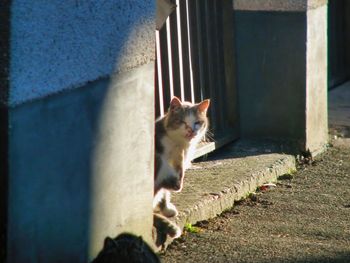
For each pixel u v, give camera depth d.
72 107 7.28
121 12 7.94
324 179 12.02
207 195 10.20
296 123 12.88
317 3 12.99
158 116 11.02
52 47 6.93
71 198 7.38
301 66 12.74
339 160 12.98
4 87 6.48
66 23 7.10
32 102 6.75
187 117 9.35
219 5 12.55
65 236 7.36
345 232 9.85
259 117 12.98
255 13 12.73
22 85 6.60
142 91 8.45
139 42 8.30
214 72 12.48
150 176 8.72
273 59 12.80
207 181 10.81
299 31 12.68
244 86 12.95
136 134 8.38
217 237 9.42
